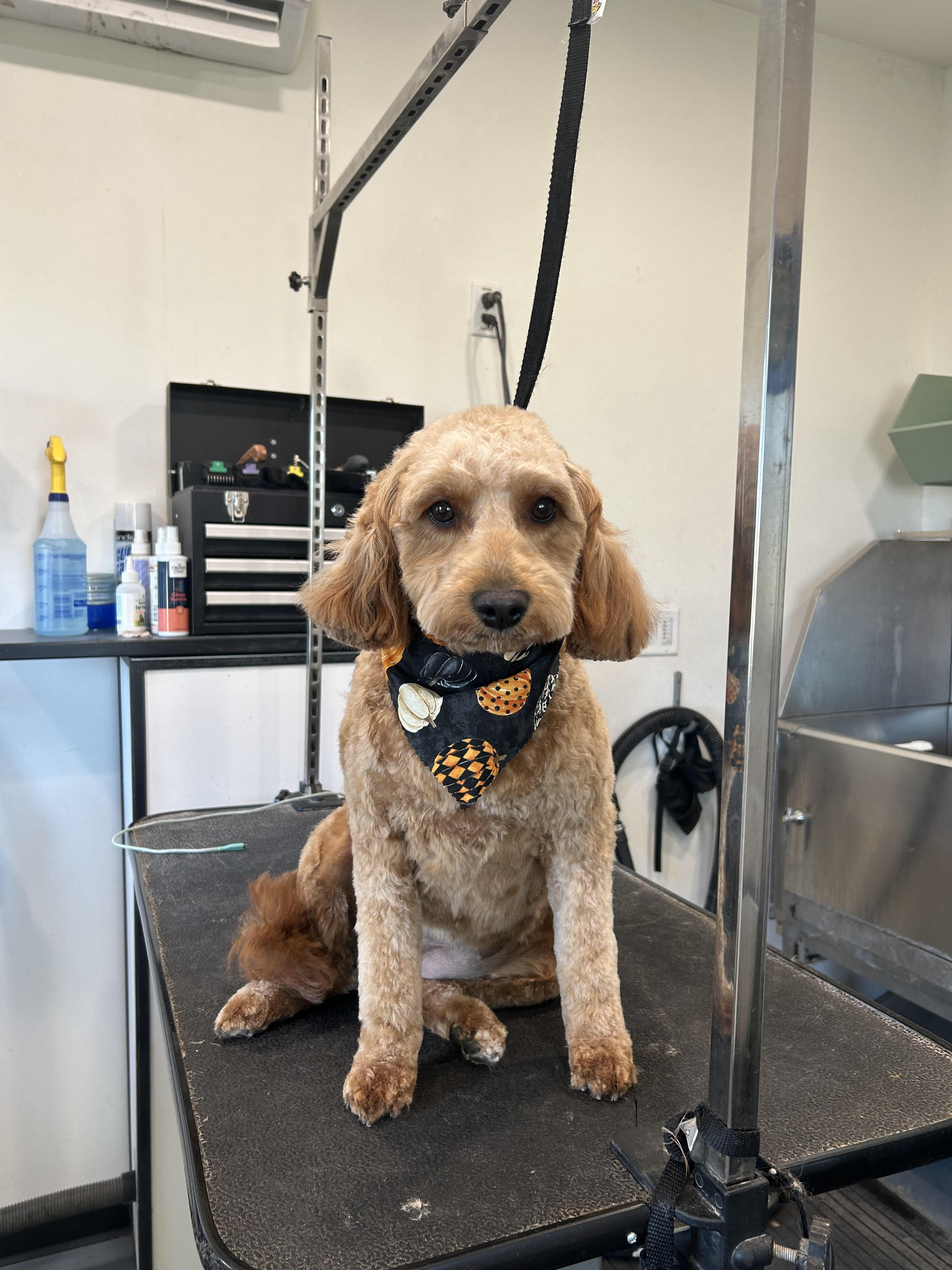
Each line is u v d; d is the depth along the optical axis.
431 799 0.86
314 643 1.73
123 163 1.79
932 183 2.67
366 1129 0.79
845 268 2.57
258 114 1.89
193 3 1.68
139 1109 1.63
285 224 1.93
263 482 1.78
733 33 2.35
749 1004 0.60
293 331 1.96
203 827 1.60
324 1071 0.89
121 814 1.90
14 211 1.72
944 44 2.51
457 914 0.97
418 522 0.86
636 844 2.41
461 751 0.82
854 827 2.08
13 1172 1.84
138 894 1.38
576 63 0.84
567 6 2.16
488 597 0.76
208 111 1.85
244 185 1.89
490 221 2.12
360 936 0.91
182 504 1.77
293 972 0.98
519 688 0.83
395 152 2.01
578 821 0.89
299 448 2.00
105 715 1.87
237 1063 0.90
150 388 1.86
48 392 1.78
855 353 2.61
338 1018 1.01
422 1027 0.94
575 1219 0.67
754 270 0.55
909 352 2.69
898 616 2.59
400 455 0.92
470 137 2.08
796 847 2.24
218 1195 0.70
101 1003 1.90
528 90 2.13
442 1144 0.77
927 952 1.91
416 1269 0.62
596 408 2.28
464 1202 0.69
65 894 1.86
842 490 2.63
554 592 0.81
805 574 2.60
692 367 2.38
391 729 0.89
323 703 1.81
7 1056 1.83
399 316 2.05
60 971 1.87
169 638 1.67
